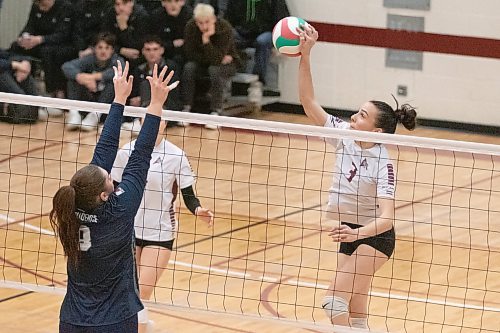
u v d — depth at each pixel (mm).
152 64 17234
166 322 9445
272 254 11430
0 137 16625
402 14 18172
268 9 18594
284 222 12531
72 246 6484
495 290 10469
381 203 7934
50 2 18453
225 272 10805
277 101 19312
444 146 7902
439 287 10555
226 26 17531
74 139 16625
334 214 8320
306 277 10742
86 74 17484
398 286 10531
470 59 17828
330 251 11523
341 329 8141
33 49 18484
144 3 18281
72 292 6684
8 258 11000
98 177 6527
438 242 12062
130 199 6656
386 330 9312
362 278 8070
